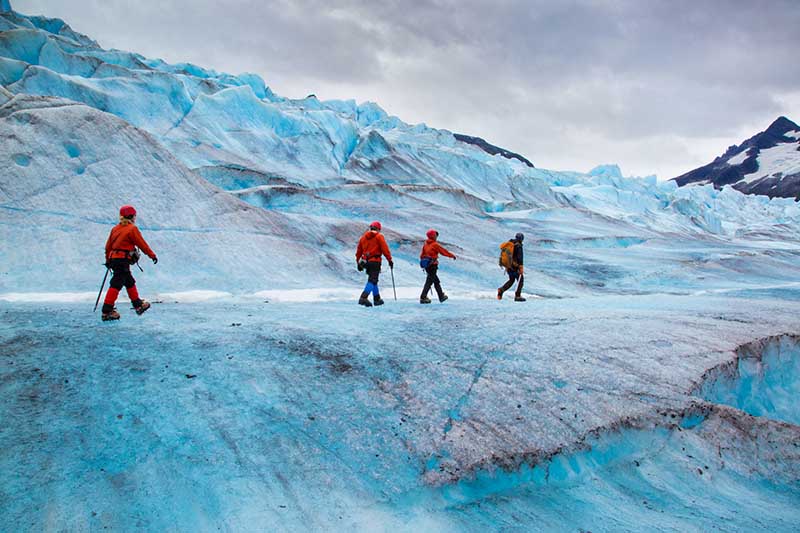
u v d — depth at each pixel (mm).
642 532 2967
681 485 3553
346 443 3613
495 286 21266
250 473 3172
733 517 3193
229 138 46969
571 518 3078
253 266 16672
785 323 7844
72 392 4113
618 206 84562
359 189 39875
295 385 4559
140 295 12297
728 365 5574
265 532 2674
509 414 4121
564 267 30094
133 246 7309
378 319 7578
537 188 75750
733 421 4191
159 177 18250
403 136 81062
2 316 6719
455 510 3043
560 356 5492
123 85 43094
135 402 4020
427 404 4273
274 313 8117
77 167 16641
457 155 71938
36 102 18625
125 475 3039
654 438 3979
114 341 5594
